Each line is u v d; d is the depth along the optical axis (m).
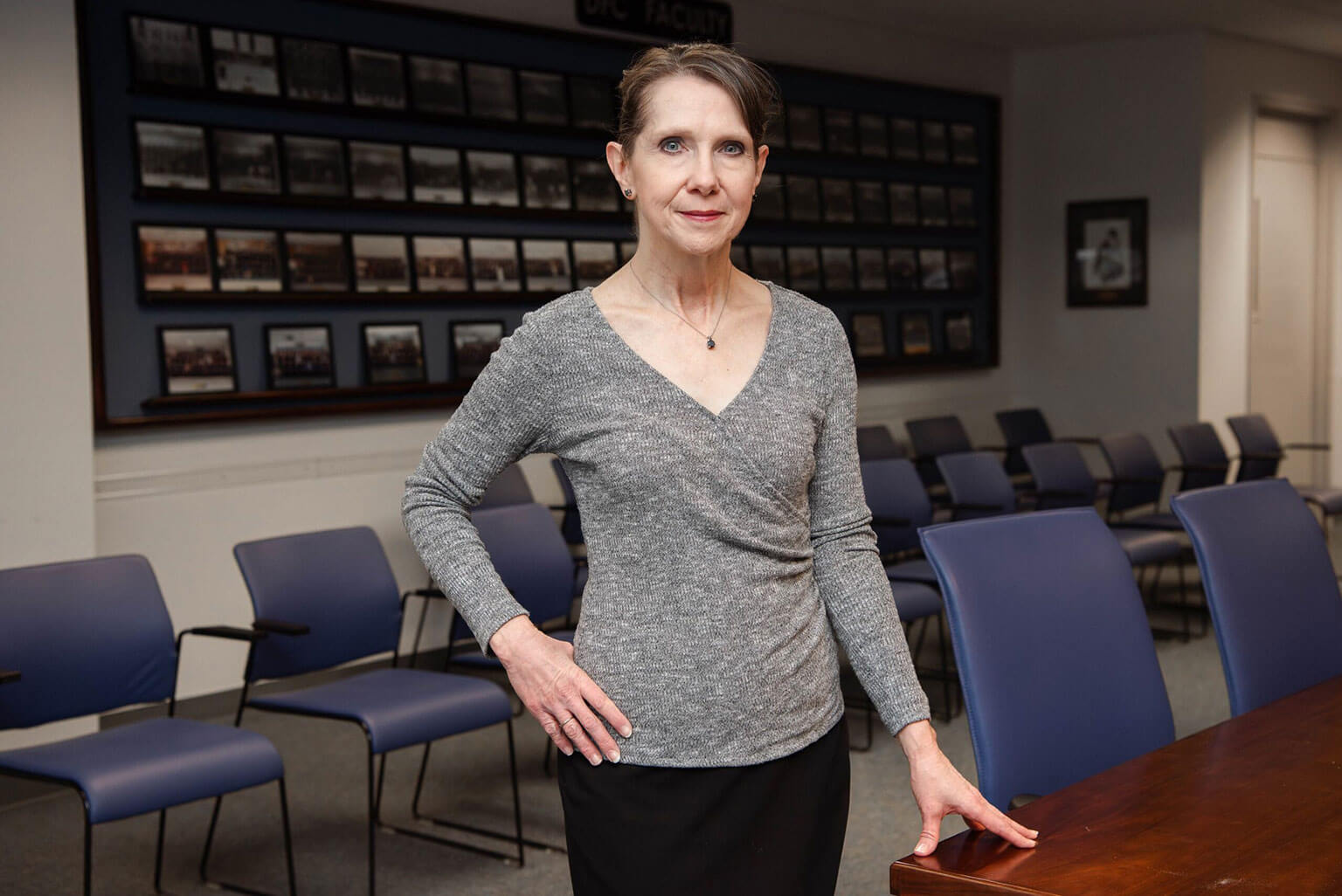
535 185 5.83
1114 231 8.19
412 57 5.38
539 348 1.55
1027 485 7.76
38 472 4.08
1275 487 2.71
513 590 4.11
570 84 5.95
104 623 3.29
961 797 1.49
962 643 2.00
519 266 5.80
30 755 2.95
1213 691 5.07
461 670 5.57
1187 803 1.56
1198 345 7.95
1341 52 8.59
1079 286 8.34
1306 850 1.40
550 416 1.56
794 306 1.64
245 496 4.97
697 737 1.50
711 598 1.50
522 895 3.31
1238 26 7.77
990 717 1.98
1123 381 8.23
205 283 4.84
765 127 1.55
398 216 5.42
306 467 5.17
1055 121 8.37
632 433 1.50
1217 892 1.29
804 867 1.57
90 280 4.54
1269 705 2.03
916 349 7.86
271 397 4.98
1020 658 2.04
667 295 1.55
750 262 6.82
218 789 2.95
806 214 7.11
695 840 1.51
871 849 3.52
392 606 3.90
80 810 4.02
